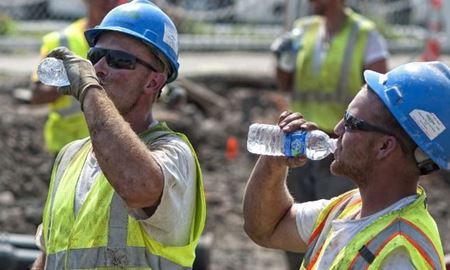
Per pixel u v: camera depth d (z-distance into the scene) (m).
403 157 6.87
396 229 6.67
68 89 7.48
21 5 27.53
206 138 22.23
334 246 6.89
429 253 6.60
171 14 27.39
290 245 7.96
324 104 14.92
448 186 20.86
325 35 15.08
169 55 7.95
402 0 29.62
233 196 20.06
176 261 7.69
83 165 8.00
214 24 28.62
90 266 7.59
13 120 20.91
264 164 7.84
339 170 7.08
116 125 7.20
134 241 7.57
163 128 7.92
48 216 8.09
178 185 7.47
